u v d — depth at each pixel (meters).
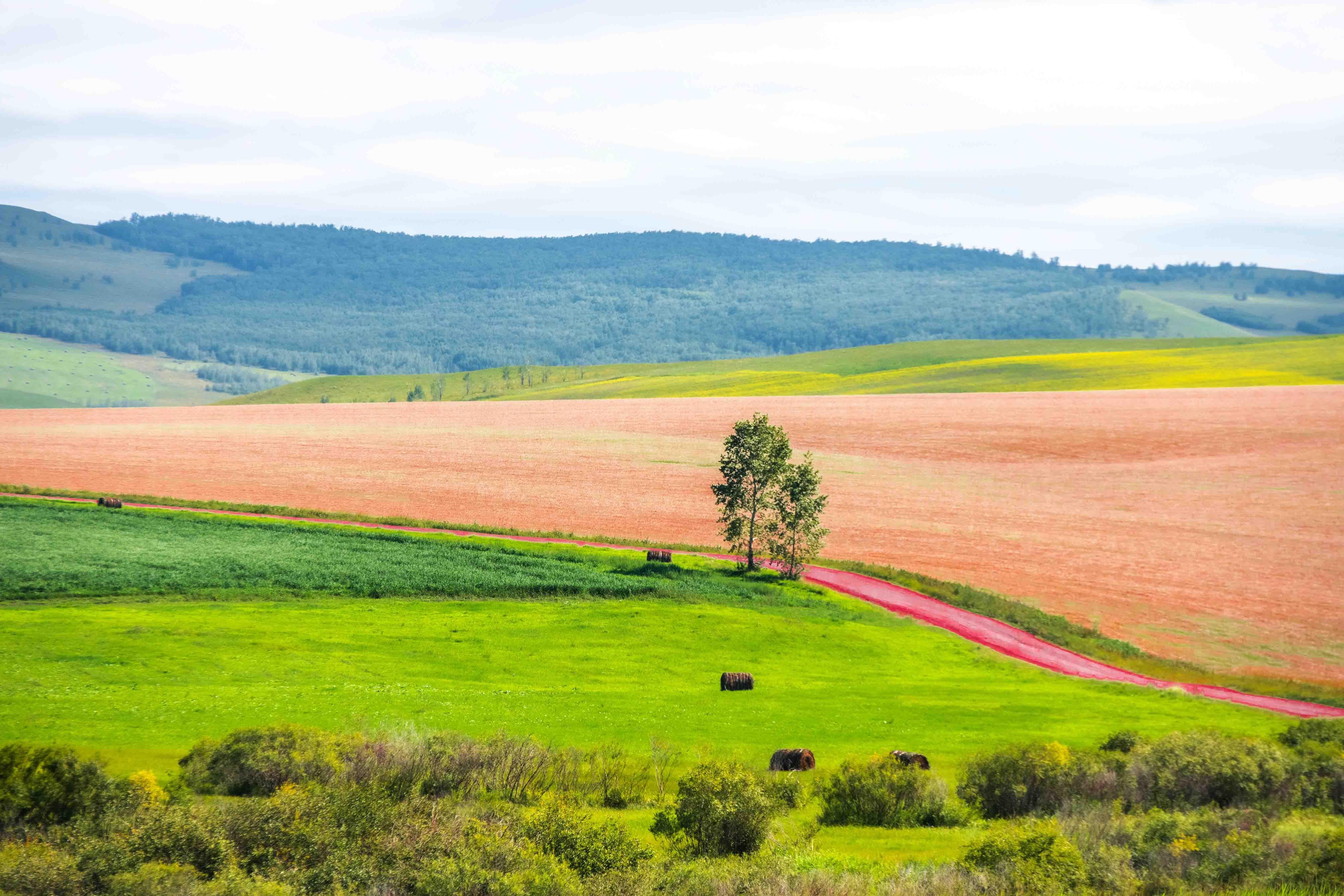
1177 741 28.17
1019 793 25.98
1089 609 65.06
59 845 18.55
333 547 72.44
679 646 53.03
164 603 56.19
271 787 23.69
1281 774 26.09
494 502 96.25
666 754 30.20
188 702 35.47
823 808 25.95
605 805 25.36
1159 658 55.56
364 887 17.56
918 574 72.19
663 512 92.50
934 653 54.78
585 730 33.69
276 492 97.69
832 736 34.66
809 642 55.28
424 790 24.03
